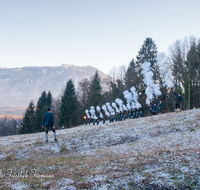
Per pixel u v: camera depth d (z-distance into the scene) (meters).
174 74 37.91
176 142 9.36
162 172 5.32
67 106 63.28
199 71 34.97
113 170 5.69
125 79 61.47
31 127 71.56
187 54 35.31
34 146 11.94
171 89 45.75
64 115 63.22
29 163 7.06
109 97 67.00
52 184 4.68
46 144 12.26
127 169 5.73
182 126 13.45
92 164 6.54
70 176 5.27
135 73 55.16
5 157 9.73
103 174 5.39
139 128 14.91
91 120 62.69
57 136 14.87
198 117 15.03
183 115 16.97
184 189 4.49
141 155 7.27
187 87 34.72
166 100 46.84
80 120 68.44
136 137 12.90
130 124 17.47
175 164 5.85
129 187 4.66
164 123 15.04
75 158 8.12
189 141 9.05
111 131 15.12
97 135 14.19
